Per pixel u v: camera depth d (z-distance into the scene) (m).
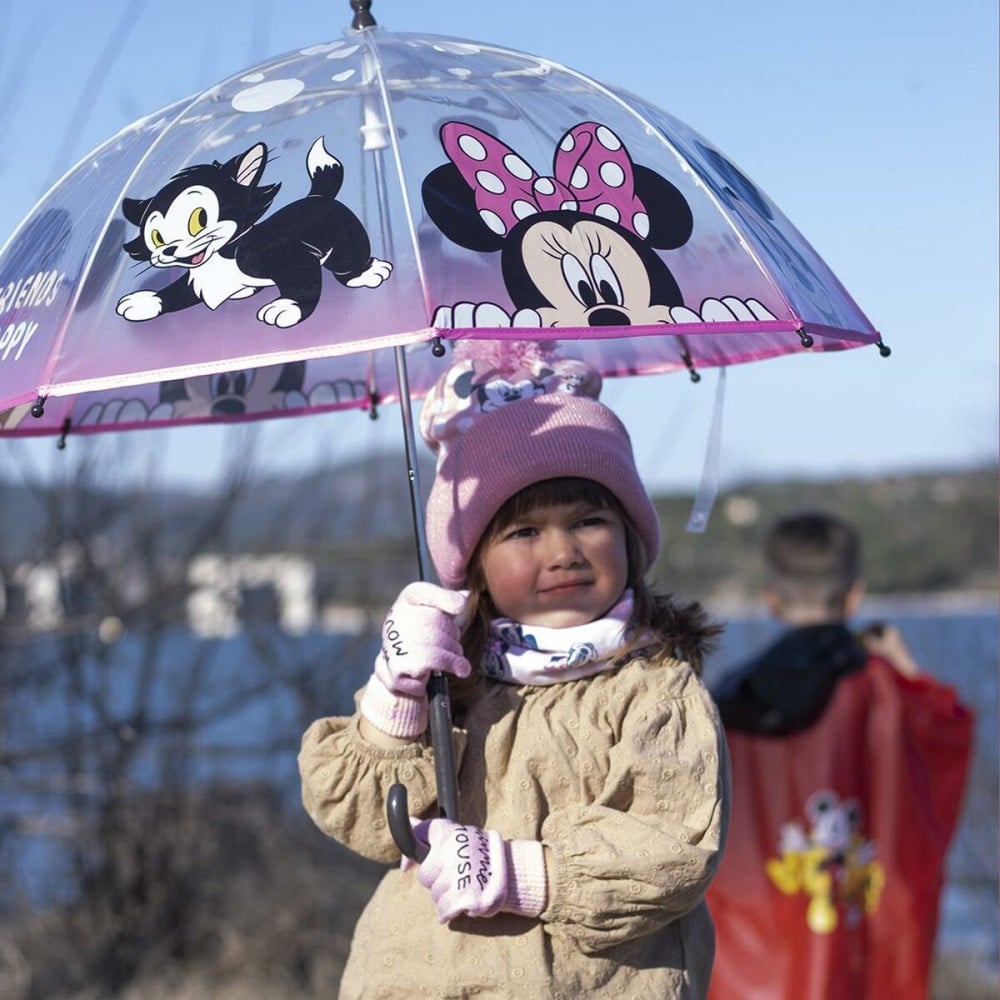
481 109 2.38
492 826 2.48
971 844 8.80
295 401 3.37
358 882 7.79
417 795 2.50
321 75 2.49
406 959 2.48
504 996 2.38
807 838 4.46
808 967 4.39
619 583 2.56
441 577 2.65
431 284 2.09
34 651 7.18
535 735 2.49
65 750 7.14
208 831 7.55
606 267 2.22
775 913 4.46
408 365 3.41
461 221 2.18
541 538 2.53
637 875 2.29
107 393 3.20
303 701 7.67
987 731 8.85
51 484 7.28
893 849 4.48
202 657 7.57
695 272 2.29
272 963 7.45
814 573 4.71
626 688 2.50
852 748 4.52
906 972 4.45
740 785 4.55
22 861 7.44
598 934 2.33
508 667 2.54
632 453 2.64
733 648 8.35
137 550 7.57
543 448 2.51
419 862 2.34
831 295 2.51
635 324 2.16
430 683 2.44
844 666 4.60
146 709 7.36
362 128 2.31
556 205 2.26
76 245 2.34
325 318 2.08
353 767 2.50
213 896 7.57
